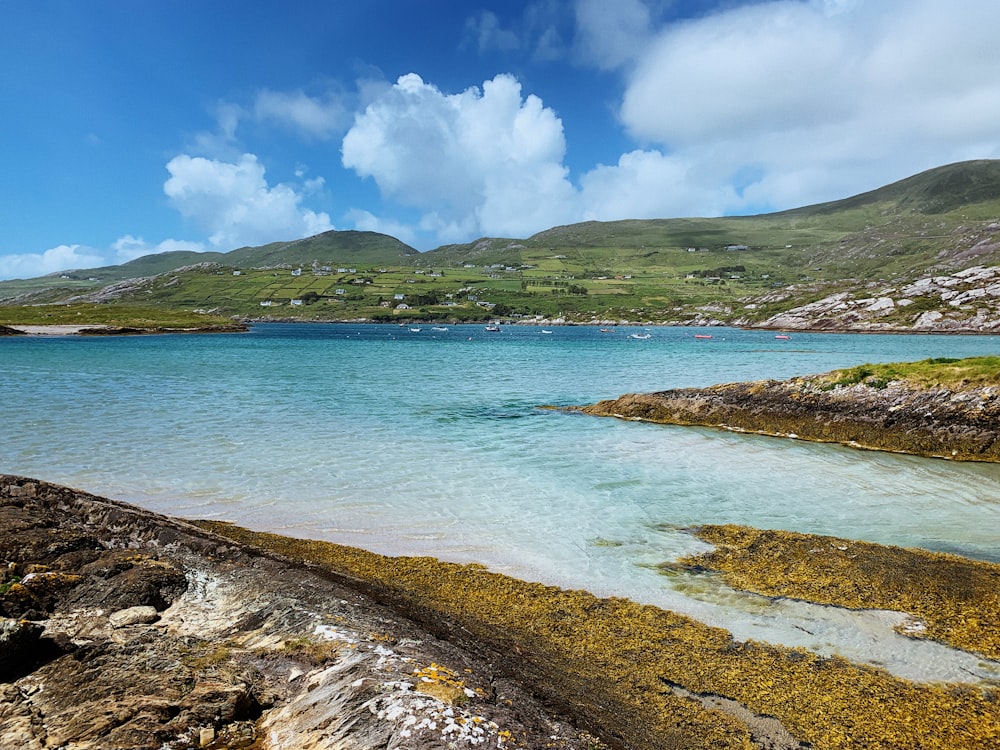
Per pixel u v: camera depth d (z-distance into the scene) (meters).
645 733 7.40
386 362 66.88
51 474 18.45
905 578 11.57
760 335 156.12
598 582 11.87
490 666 8.30
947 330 147.50
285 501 16.58
